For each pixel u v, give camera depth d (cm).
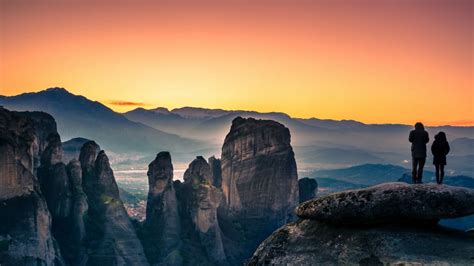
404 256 3681
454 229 3875
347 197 3875
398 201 3750
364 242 3806
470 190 3738
